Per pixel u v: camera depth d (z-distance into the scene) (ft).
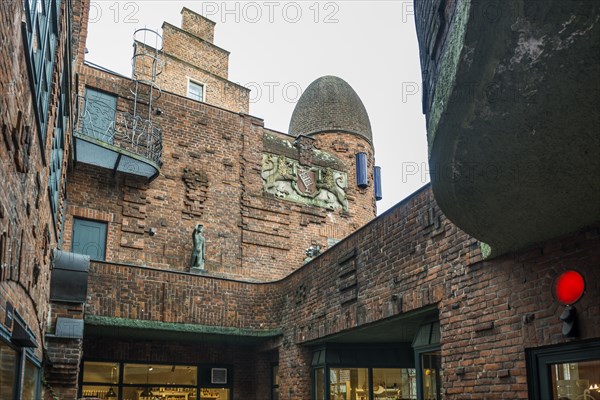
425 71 19.56
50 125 23.93
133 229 55.72
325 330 41.04
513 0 11.26
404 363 45.57
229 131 64.64
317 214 68.54
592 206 17.90
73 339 34.91
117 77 58.34
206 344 55.47
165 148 59.72
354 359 44.09
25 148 15.20
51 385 33.94
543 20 11.37
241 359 56.65
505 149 16.12
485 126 15.46
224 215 61.72
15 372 18.06
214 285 48.57
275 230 64.85
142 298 45.03
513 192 18.19
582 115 13.69
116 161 53.01
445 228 28.60
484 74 13.58
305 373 45.14
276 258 64.13
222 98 79.56
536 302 22.07
